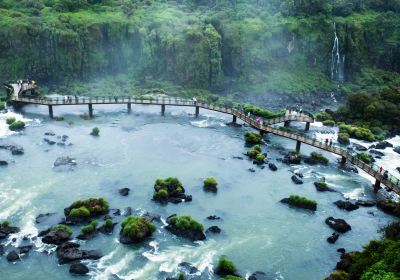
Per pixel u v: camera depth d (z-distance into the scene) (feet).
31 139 282.77
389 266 137.08
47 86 454.40
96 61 480.23
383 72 541.34
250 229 200.34
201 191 231.50
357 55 543.80
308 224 206.80
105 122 328.29
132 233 182.19
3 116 321.11
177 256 177.17
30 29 446.19
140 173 247.29
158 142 296.10
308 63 538.88
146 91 446.60
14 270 163.32
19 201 208.95
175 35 483.92
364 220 212.84
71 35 458.91
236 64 499.92
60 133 298.15
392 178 258.57
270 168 263.08
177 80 477.36
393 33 555.28
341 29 540.93
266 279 166.61
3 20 443.32
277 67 523.29
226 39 501.15
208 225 200.44
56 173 238.89
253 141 302.04
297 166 269.64
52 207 205.57
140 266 169.68
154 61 490.90
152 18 506.89
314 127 347.15
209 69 478.18
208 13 540.93
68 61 464.65
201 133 319.27
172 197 220.43
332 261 180.75
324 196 233.76
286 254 183.83
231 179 247.50
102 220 197.06
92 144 283.38
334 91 507.71
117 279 161.58
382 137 333.01
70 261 168.55
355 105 372.99
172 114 360.48
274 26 526.57
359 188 245.86
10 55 442.91
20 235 182.50
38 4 493.36
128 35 491.72
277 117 347.77
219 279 164.96
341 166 274.16
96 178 237.45
